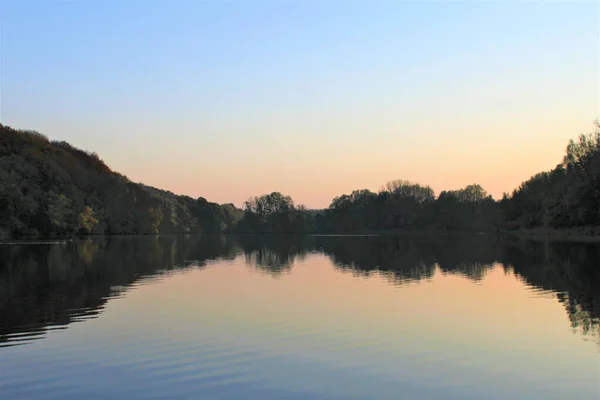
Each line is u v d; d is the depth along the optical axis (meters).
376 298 29.17
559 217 122.62
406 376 15.28
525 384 14.64
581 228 114.31
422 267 47.53
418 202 196.88
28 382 14.77
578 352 17.75
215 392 13.98
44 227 113.38
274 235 195.25
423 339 19.53
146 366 16.16
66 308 26.02
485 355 17.44
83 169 148.12
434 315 24.11
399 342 19.08
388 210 197.38
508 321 22.72
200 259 60.19
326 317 23.62
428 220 186.50
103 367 16.08
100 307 26.33
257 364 16.38
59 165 138.12
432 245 90.50
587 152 115.50
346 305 26.84
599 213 108.19
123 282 36.84
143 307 26.36
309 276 40.88
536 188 143.62
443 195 185.62
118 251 72.81
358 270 45.53
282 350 17.95
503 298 28.91
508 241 99.56
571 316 23.70
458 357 17.19
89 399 13.54
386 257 61.34
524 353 17.64
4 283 36.03
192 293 31.30
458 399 13.60
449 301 28.03
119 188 154.50
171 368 15.99
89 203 139.38
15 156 121.31
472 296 29.70
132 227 159.75
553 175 136.88
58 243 92.56
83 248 78.31
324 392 14.01
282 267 49.50
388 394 13.89
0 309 25.80
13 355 17.41
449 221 181.88
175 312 24.92
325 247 89.38
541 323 22.27
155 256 64.06
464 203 182.75
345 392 14.03
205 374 15.42
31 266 48.66
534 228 141.25
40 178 120.44
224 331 20.78
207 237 164.00
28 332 20.70
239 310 25.42
